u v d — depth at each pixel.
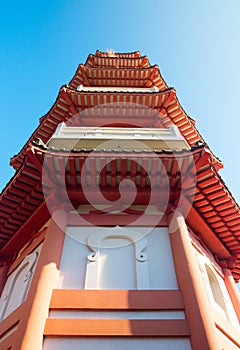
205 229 9.55
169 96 13.16
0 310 7.99
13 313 6.70
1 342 6.31
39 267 6.76
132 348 5.53
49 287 6.38
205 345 5.34
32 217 8.96
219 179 8.41
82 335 5.64
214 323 6.32
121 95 13.14
